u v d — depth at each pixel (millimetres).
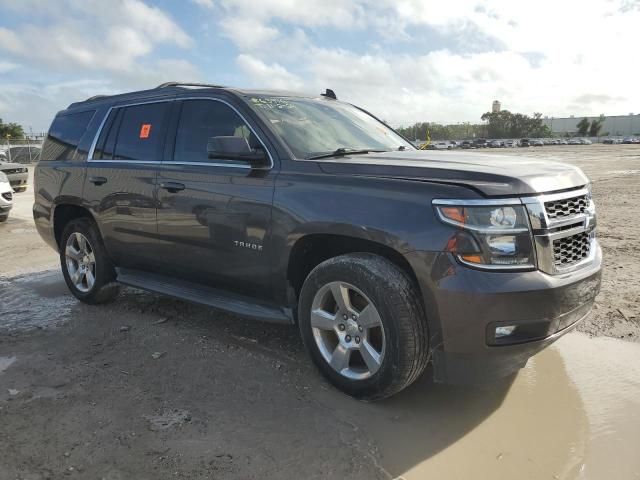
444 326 2768
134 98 4723
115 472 2553
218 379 3500
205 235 3842
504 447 2756
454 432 2896
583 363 3684
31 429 2926
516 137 121250
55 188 5230
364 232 2949
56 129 5535
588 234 3148
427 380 3488
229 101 3896
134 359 3836
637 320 4348
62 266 5355
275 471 2562
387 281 2869
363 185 3049
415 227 2789
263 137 3609
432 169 2947
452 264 2689
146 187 4262
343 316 3189
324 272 3176
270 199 3412
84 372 3635
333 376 3277
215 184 3750
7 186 10062
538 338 2787
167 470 2566
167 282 4469
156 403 3197
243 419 3014
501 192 2707
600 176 19172
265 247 3473
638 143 88688
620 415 3041
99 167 4758
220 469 2574
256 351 3943
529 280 2682
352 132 4145
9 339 4273
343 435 2854
